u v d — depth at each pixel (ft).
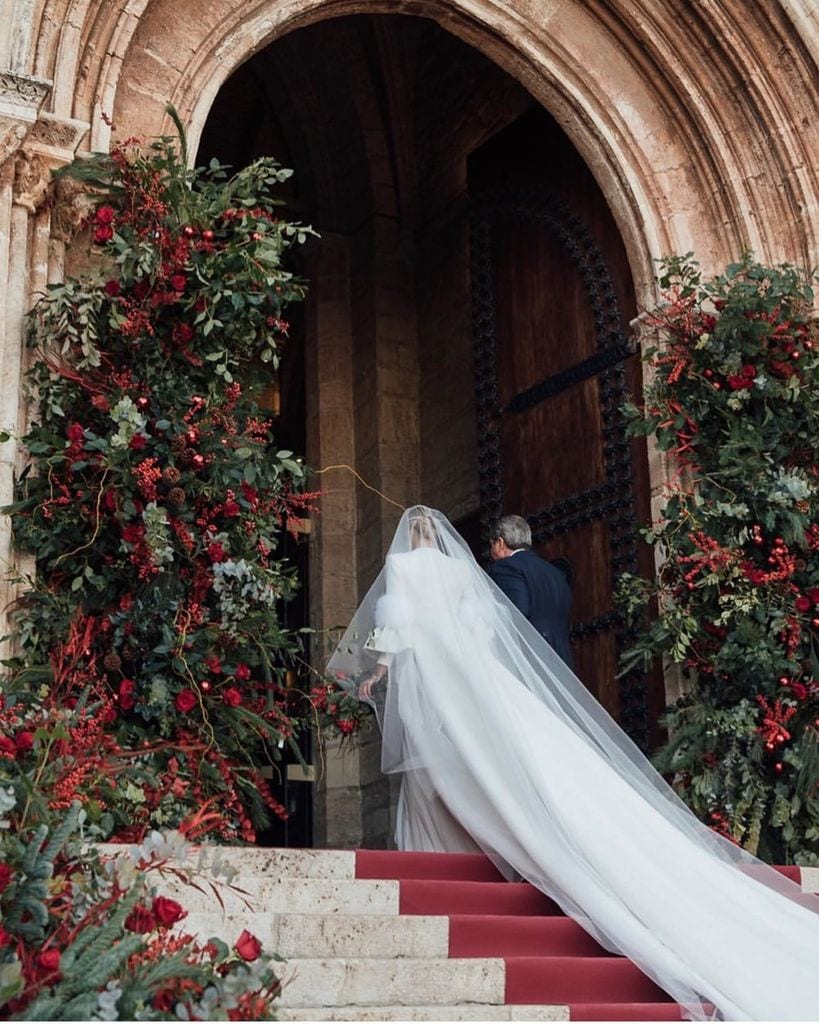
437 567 21.99
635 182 29.04
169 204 22.59
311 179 41.11
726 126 29.43
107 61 23.72
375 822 36.45
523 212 32.50
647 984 17.47
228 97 42.52
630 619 26.94
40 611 20.56
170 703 20.67
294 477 22.90
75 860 14.10
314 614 38.37
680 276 27.37
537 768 19.44
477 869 20.11
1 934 12.20
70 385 21.62
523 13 28.78
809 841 25.00
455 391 38.04
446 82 39.19
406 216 40.47
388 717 21.72
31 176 22.24
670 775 27.25
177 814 19.44
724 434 26.99
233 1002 12.06
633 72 29.68
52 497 20.95
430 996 16.11
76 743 16.78
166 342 22.38
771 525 25.86
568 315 30.86
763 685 25.21
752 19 29.09
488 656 20.88
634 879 18.40
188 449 21.45
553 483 30.50
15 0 22.38
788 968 17.76
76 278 22.48
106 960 11.99
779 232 29.25
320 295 40.57
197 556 21.59
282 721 22.03
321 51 39.45
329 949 16.51
